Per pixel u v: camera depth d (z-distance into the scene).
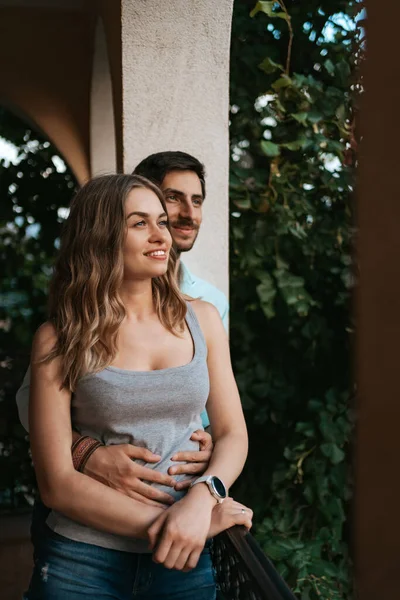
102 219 1.72
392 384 0.45
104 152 5.14
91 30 4.82
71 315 1.69
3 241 6.66
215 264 3.18
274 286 3.81
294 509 3.83
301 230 3.78
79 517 1.60
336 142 3.78
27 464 5.64
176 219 2.49
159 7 2.95
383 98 0.46
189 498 1.58
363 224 0.49
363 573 0.47
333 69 3.76
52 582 1.63
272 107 3.84
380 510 0.45
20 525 5.07
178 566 1.52
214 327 1.88
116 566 1.64
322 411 3.75
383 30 0.46
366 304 0.48
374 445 0.46
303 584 3.46
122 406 1.64
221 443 1.76
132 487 1.62
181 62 3.03
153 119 3.05
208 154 3.12
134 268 1.72
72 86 5.24
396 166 0.45
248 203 3.77
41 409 1.66
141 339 1.73
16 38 5.18
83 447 1.66
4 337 6.62
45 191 6.64
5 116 6.49
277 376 3.94
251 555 1.41
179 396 1.68
